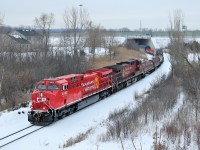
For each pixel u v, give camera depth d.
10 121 26.00
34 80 39.06
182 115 24.44
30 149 20.06
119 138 20.36
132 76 49.25
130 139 20.19
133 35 126.00
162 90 35.03
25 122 26.00
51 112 25.55
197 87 29.23
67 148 19.64
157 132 20.97
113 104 33.72
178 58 46.00
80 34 70.81
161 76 49.72
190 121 22.89
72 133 23.48
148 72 62.69
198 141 17.80
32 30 98.50
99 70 37.91
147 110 26.48
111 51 78.94
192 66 37.03
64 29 70.00
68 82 27.89
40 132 23.41
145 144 19.02
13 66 41.84
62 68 44.16
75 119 27.34
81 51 63.31
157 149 17.38
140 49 111.88
